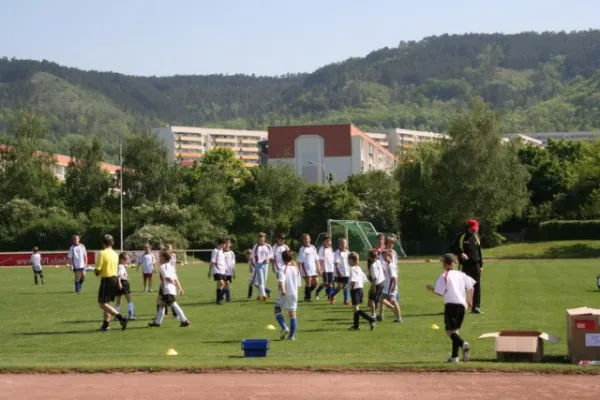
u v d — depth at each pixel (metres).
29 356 16.47
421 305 25.94
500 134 84.00
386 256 21.25
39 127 99.19
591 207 84.31
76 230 90.62
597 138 97.75
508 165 83.19
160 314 21.45
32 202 95.31
